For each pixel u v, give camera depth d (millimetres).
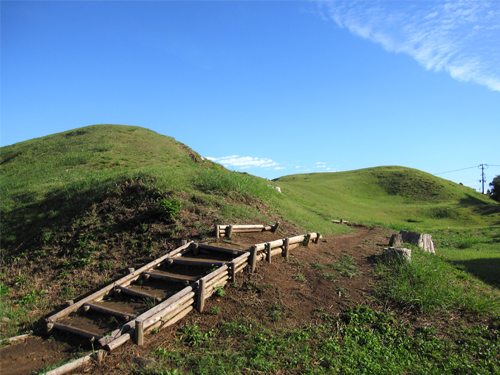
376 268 7988
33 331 5664
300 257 8430
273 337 5035
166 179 11453
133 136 29219
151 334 5047
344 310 5973
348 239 13953
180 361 4434
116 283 6652
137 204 10094
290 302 6137
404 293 6430
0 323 5887
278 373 4266
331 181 72938
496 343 5082
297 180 82250
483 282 8156
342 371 4324
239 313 5684
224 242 8156
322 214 26375
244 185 13484
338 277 7387
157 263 7316
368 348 4969
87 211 10109
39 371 4359
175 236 8555
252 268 6926
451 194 61938
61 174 18000
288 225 11836
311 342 5012
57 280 7516
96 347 4863
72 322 5695
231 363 4395
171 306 5344
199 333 5102
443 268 8477
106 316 5719
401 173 77250
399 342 5180
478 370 4422
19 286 7508
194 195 10867
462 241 17109
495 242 17781
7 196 13984
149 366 4281
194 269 6969
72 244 8797
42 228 9906
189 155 28516
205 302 5938
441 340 5234
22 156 24219
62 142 27047
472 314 6020
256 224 9984
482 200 57812
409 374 4410
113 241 8664
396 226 26797
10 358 4836
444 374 4363
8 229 10547
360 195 65000
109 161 20828
